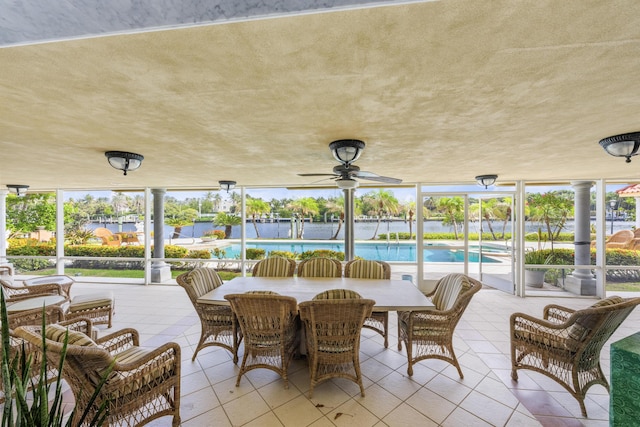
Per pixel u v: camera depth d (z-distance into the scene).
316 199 12.61
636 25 0.94
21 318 2.24
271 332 2.25
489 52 1.12
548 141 2.48
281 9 0.62
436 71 1.27
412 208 11.53
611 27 0.95
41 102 1.58
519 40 1.03
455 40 1.04
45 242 8.27
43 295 3.20
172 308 4.41
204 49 1.07
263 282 3.25
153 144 2.51
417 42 1.04
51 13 0.64
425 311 2.41
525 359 2.71
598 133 2.24
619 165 3.67
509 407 2.05
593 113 1.81
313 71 1.26
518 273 5.07
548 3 0.84
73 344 1.49
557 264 5.39
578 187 5.19
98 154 2.86
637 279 5.74
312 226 12.70
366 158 3.21
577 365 1.98
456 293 2.58
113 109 1.69
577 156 3.10
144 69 1.22
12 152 2.77
